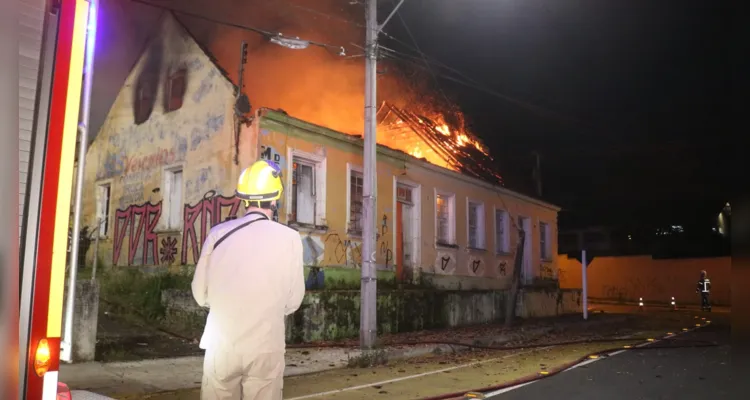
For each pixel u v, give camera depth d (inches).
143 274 565.9
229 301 118.4
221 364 117.1
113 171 629.6
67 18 95.1
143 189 591.2
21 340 86.8
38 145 90.3
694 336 604.1
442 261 701.9
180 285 521.0
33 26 90.4
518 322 704.4
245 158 498.6
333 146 560.7
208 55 550.3
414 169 670.5
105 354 369.1
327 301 494.9
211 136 531.5
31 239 88.8
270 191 130.4
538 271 929.5
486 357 441.1
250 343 116.6
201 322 472.4
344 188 569.3
